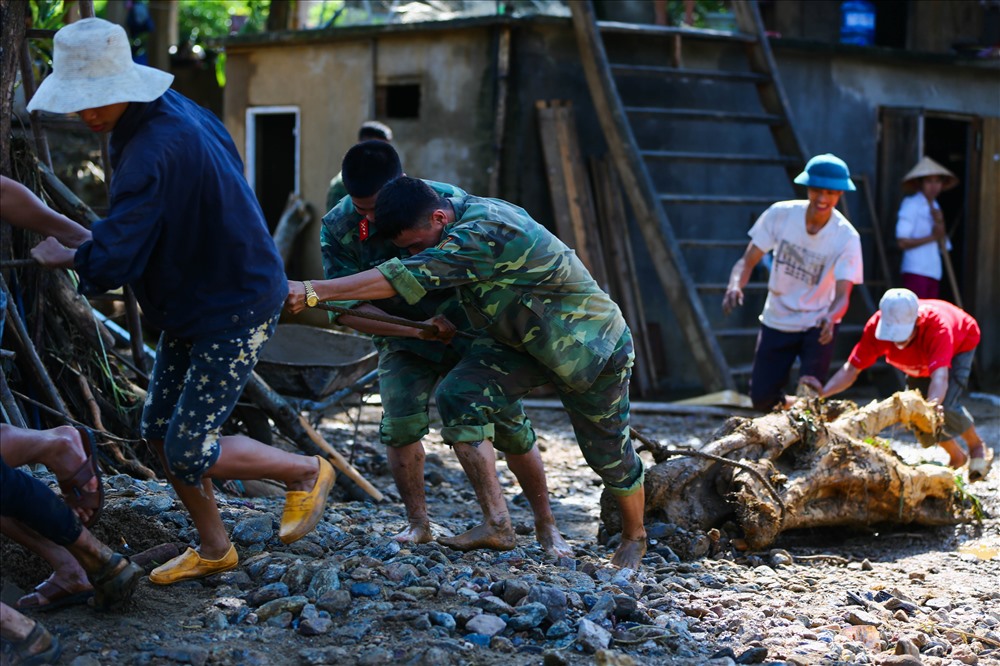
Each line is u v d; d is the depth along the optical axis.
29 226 3.90
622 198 12.14
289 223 12.86
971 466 7.64
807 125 13.02
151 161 3.66
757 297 13.17
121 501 5.02
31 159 6.29
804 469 6.24
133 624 4.02
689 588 5.09
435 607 4.30
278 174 14.59
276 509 5.50
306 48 12.95
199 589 4.41
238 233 3.87
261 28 18.02
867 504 6.42
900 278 13.59
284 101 13.18
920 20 14.46
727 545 5.95
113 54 3.72
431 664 3.81
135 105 3.77
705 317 10.84
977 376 13.54
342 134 12.73
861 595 5.20
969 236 14.19
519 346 4.80
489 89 11.68
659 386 12.46
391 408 5.15
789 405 6.78
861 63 13.34
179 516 5.00
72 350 6.43
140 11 13.77
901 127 13.59
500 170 11.68
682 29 11.66
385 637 4.04
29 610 4.04
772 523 5.88
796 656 4.20
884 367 12.30
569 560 5.23
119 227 3.60
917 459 8.80
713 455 5.95
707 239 12.76
